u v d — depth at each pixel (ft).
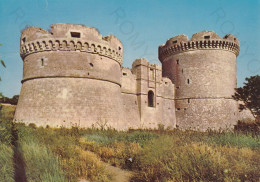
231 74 123.65
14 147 24.02
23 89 77.41
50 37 73.67
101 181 23.53
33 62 75.31
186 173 19.80
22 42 80.89
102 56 80.59
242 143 34.76
